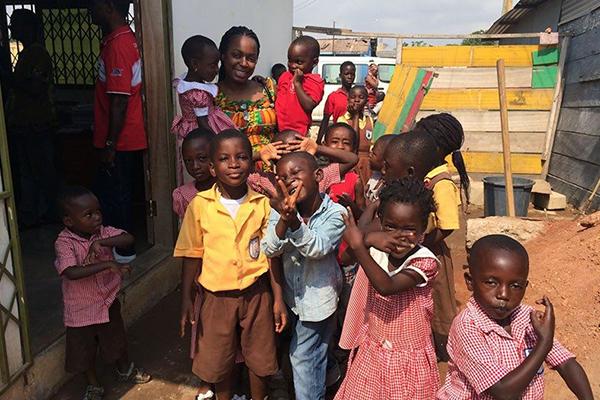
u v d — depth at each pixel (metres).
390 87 8.23
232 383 2.88
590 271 3.96
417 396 2.13
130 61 3.90
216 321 2.59
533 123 8.00
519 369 1.68
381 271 1.97
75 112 6.09
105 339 2.92
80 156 5.58
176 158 4.26
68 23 6.27
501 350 1.77
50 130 4.97
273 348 2.69
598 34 6.77
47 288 3.73
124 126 4.02
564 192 7.57
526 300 4.00
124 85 3.88
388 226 2.01
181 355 3.38
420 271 2.04
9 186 2.46
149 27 4.01
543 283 4.18
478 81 8.08
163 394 2.99
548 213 7.07
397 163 2.62
